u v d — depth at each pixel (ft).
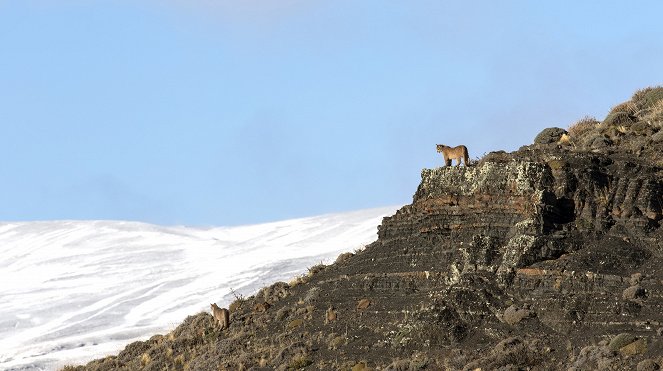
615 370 381.60
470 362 407.64
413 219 490.49
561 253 446.19
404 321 444.96
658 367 373.61
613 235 450.71
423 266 470.39
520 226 453.17
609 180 468.34
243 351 476.13
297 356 448.65
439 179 488.44
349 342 449.89
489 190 471.21
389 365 420.77
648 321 405.18
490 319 431.84
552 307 424.46
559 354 403.34
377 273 478.18
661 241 445.78
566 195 462.60
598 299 420.77
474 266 450.30
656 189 461.37
